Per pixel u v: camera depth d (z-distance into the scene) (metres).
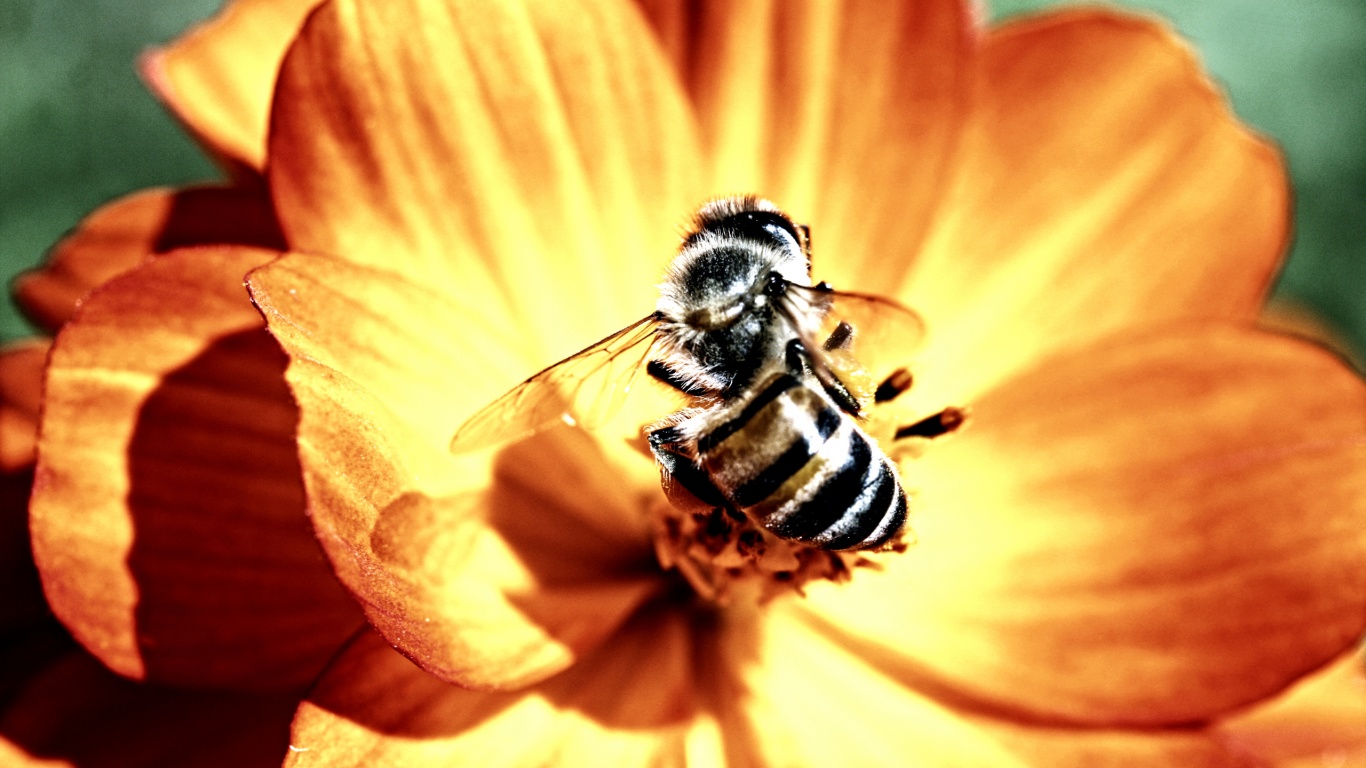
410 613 0.09
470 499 0.10
